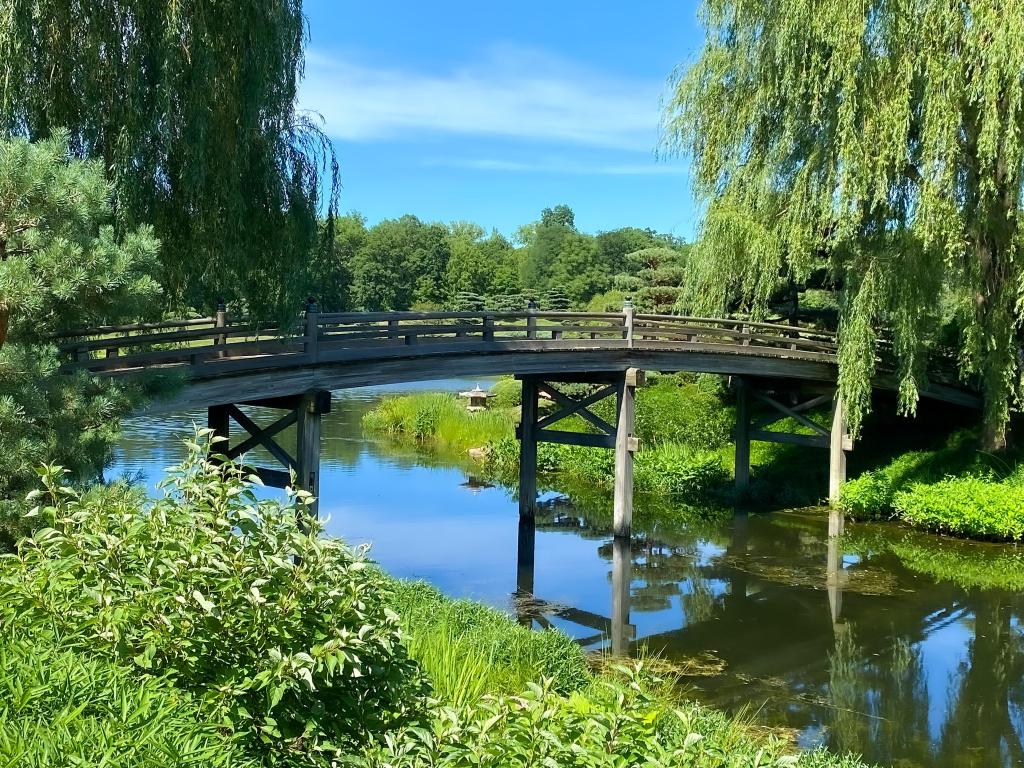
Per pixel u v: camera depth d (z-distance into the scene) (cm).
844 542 1538
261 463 1930
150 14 900
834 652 1018
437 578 1268
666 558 1421
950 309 1952
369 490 1875
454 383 4506
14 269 548
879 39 1454
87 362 856
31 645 325
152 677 320
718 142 1720
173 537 354
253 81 950
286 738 341
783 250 1681
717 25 1694
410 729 312
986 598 1232
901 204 1582
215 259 988
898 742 780
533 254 8462
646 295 2877
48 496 559
